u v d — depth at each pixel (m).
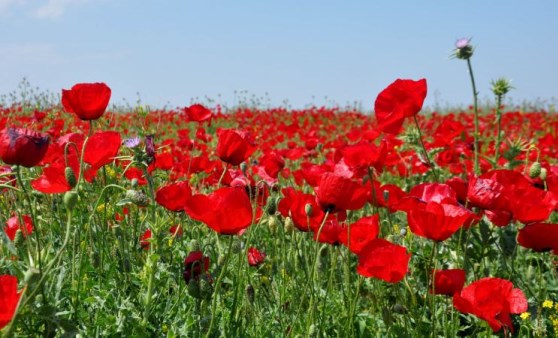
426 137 10.77
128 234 3.75
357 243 2.80
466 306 2.37
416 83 3.47
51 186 2.63
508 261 3.99
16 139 2.30
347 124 16.47
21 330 2.35
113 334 2.70
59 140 3.79
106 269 3.42
